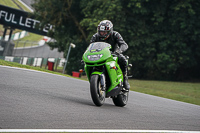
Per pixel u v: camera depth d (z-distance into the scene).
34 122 13.99
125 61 24.30
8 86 24.45
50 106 18.55
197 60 119.69
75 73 95.94
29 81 30.44
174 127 18.11
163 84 91.75
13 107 16.55
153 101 34.97
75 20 131.00
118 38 24.08
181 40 108.25
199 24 104.81
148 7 108.31
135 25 109.56
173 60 110.00
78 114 17.39
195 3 104.06
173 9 107.31
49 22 135.62
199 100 53.56
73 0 127.12
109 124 16.08
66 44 128.12
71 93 27.77
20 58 145.88
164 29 110.56
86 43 131.25
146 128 16.53
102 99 22.14
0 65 42.66
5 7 196.50
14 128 12.49
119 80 23.94
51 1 129.12
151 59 111.62
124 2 109.81
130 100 31.72
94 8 119.88
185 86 87.81
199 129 18.64
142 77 123.00
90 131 13.67
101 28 23.30
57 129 13.30
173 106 32.25
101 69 22.59
